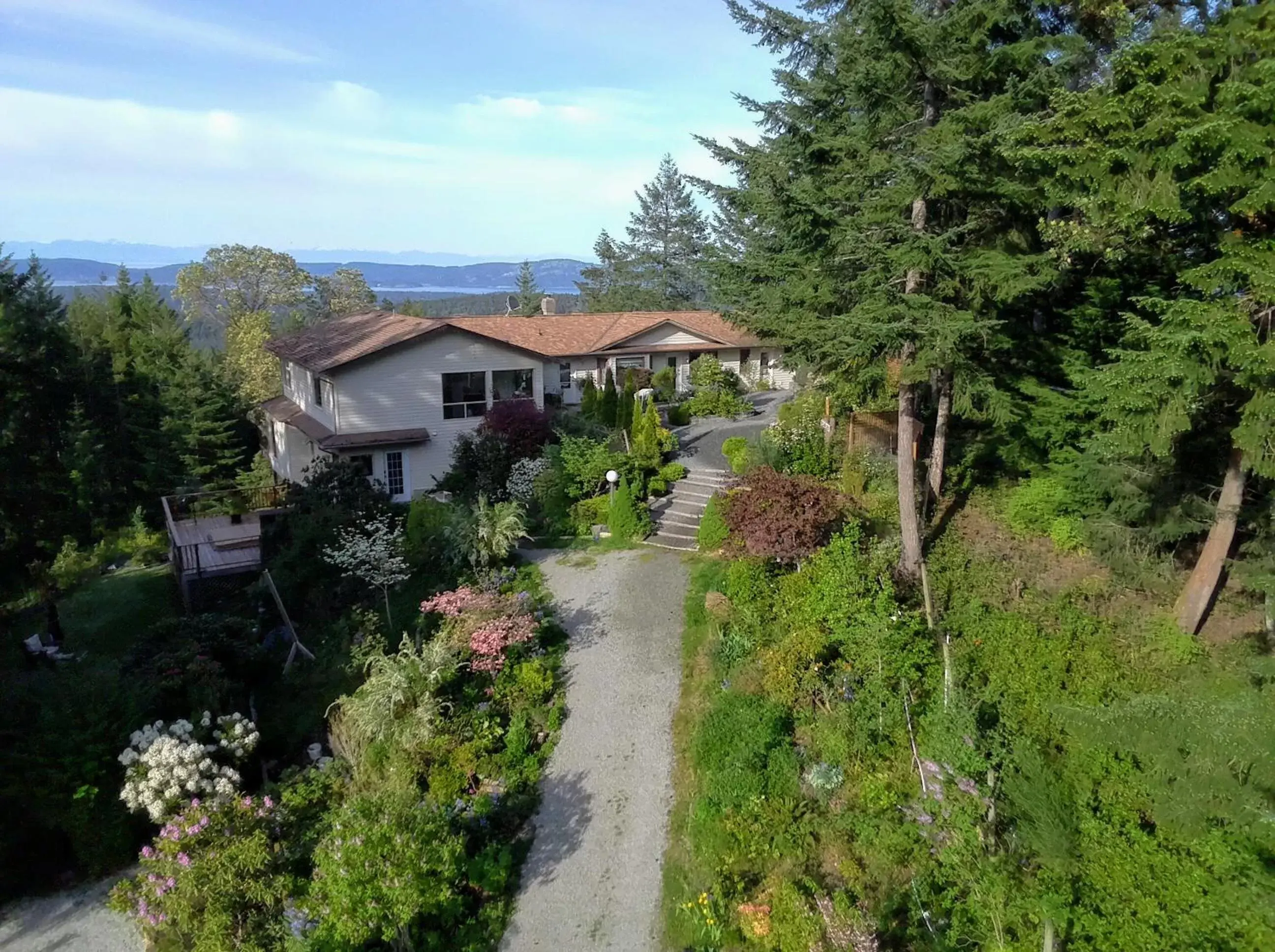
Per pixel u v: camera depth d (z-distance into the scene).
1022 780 9.18
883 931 8.59
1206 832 8.11
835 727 10.97
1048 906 8.09
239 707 14.34
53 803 11.71
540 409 25.38
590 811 10.90
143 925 10.23
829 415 20.72
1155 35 12.51
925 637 12.20
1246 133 9.43
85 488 33.56
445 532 17.78
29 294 27.08
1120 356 11.41
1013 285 12.63
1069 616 13.17
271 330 51.22
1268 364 9.52
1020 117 11.95
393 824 8.93
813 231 13.30
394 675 12.20
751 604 13.65
